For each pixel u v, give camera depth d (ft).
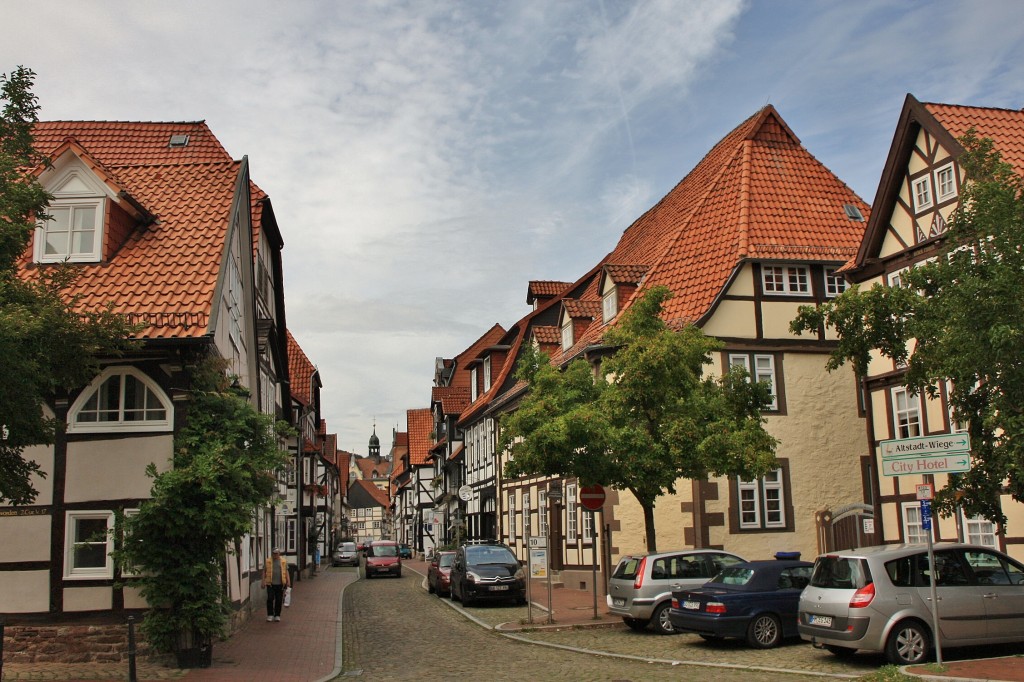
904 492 67.51
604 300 93.66
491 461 133.90
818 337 82.28
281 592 71.00
